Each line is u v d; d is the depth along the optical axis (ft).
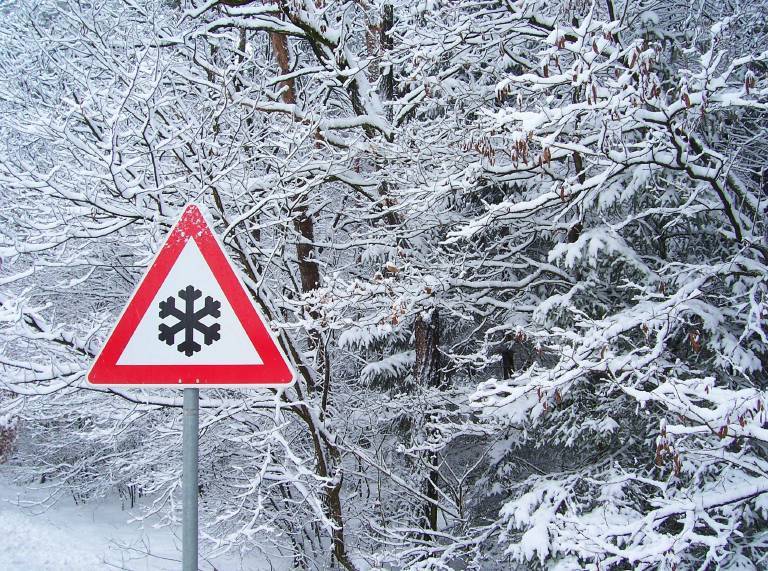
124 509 48.03
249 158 22.18
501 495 33.42
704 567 15.06
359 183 27.14
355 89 28.40
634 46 13.97
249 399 22.79
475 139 19.30
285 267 26.68
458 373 37.27
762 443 19.86
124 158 22.04
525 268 29.71
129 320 9.62
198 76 26.91
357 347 33.78
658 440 13.20
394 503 32.78
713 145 21.47
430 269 25.76
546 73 15.47
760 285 18.34
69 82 24.07
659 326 18.56
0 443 38.55
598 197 22.07
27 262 27.78
